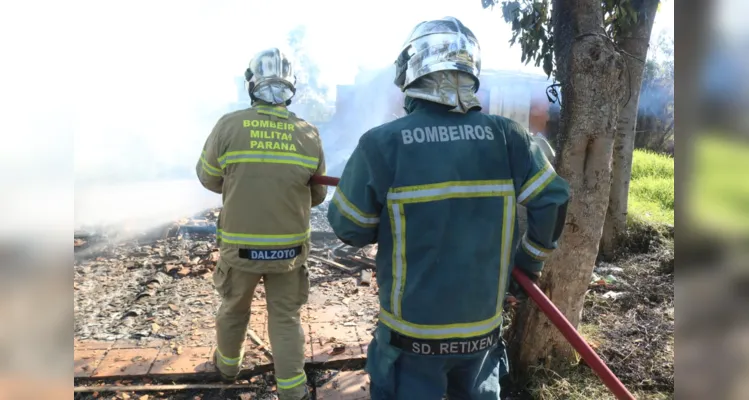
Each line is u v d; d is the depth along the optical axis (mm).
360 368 3129
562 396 2805
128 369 3002
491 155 1739
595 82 2664
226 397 2877
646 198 7465
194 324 3621
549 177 1788
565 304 2859
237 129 2555
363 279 4445
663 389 2910
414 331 1757
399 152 1704
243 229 2543
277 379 2643
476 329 1770
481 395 1875
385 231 1792
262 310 3852
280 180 2551
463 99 1762
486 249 1729
